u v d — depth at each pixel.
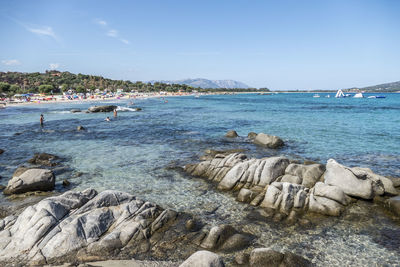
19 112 67.75
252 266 8.50
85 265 8.45
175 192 15.08
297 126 41.06
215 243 9.62
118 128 40.00
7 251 8.93
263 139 27.58
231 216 12.15
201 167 18.11
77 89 170.75
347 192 13.79
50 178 15.39
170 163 20.91
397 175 18.09
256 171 15.49
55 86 183.50
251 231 10.85
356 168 15.49
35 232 9.39
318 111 71.44
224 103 116.56
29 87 175.75
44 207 10.21
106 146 27.36
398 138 30.75
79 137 32.50
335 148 26.00
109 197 11.30
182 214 12.20
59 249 8.97
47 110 74.75
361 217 12.12
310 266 8.73
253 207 13.04
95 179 17.28
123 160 21.89
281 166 15.92
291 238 10.39
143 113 65.81
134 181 16.89
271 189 13.18
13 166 20.41
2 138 31.83
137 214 10.99
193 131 36.88
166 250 9.33
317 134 33.75
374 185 13.95
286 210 12.34
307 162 19.17
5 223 10.41
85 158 22.58
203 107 89.38
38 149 26.06
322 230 11.02
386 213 12.48
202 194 14.80
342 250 9.66
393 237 10.49
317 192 13.23
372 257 9.26
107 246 9.16
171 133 35.38
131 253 9.10
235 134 32.47
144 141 29.94
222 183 15.66
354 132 35.00
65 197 11.16
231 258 9.01
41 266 8.42
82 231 9.64
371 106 94.50
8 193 14.73
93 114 62.75
